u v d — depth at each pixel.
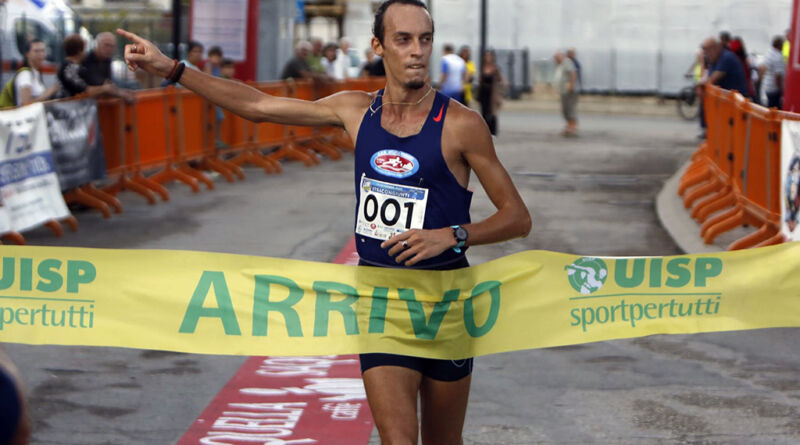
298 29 52.69
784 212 11.57
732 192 16.09
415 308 5.10
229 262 5.32
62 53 29.41
